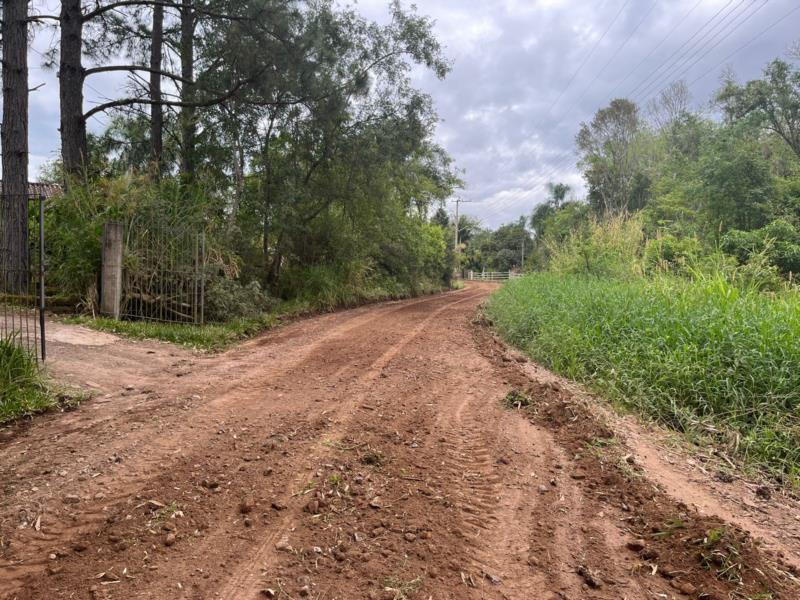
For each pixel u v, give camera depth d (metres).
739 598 2.25
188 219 10.70
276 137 15.66
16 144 10.45
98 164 12.92
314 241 17.92
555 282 13.25
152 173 12.37
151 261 10.07
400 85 17.02
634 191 36.78
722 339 5.41
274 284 16.34
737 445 4.21
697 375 5.16
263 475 3.45
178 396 5.34
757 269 9.41
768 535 2.93
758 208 15.40
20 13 10.57
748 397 4.71
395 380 6.34
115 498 3.09
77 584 2.27
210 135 14.34
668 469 3.83
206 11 12.35
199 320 10.26
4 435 4.11
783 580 2.41
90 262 9.49
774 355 4.87
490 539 2.75
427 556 2.55
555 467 3.76
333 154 16.50
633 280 11.59
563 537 2.78
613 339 6.94
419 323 12.63
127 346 7.69
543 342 8.05
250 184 15.31
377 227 20.02
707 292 7.25
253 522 2.83
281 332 10.80
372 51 16.30
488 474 3.61
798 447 4.04
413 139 17.38
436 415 4.94
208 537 2.68
